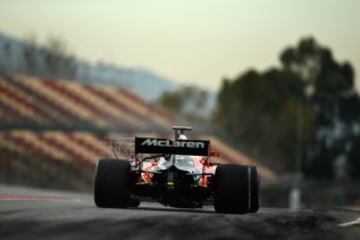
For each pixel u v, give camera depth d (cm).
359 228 4347
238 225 4144
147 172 5444
